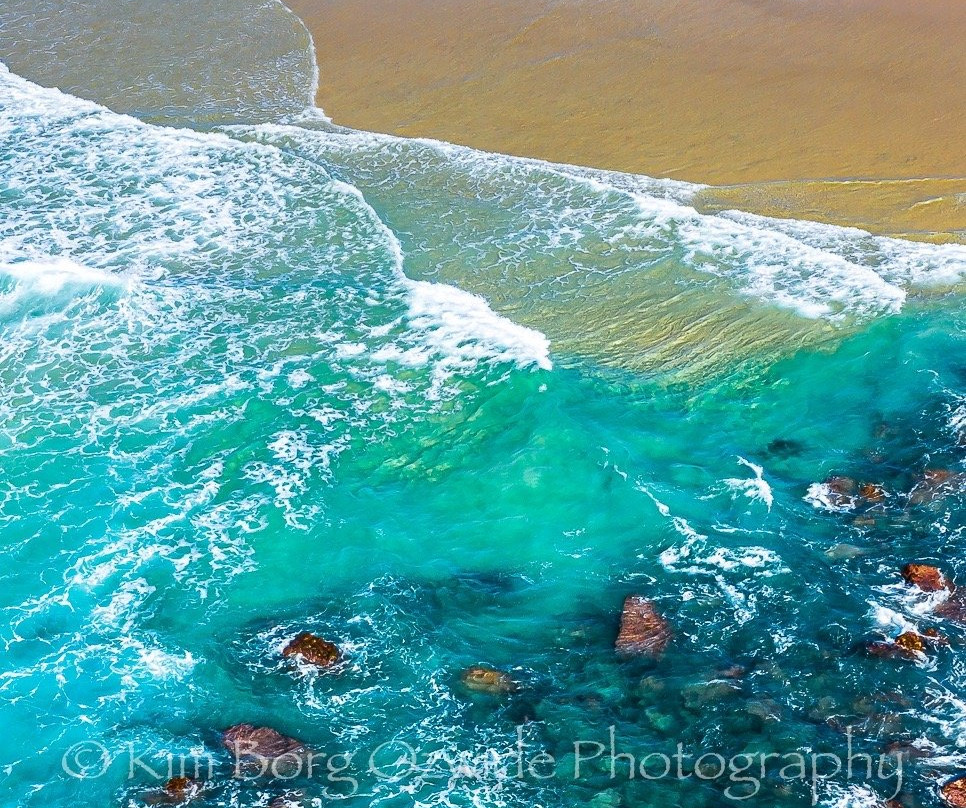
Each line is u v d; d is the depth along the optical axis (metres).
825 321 13.94
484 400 12.99
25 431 12.66
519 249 15.73
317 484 11.98
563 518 11.54
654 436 12.49
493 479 12.01
